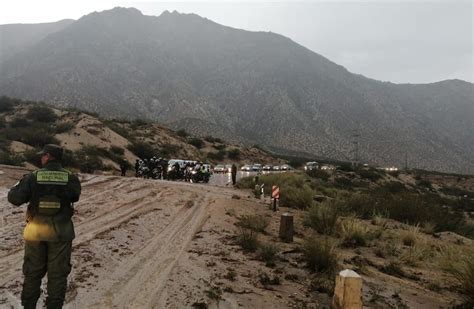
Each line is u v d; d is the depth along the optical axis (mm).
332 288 7039
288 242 10859
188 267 7664
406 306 6832
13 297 5664
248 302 6254
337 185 39469
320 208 13797
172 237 10109
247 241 9672
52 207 4715
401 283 8250
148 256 8227
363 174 66688
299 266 8492
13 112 55156
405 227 15859
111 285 6422
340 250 10602
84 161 37594
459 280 8148
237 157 89938
